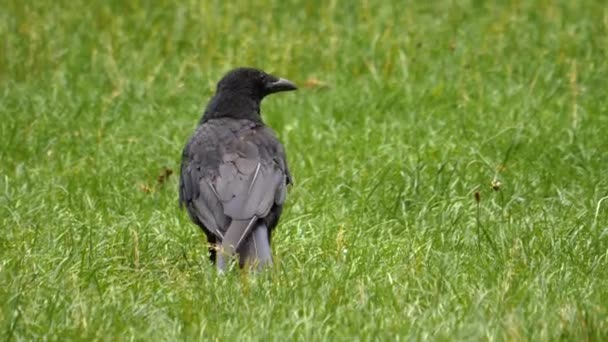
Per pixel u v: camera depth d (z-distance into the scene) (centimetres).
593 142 1496
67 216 1284
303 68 1833
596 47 1861
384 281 1079
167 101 1717
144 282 1105
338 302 1019
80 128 1587
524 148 1484
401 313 999
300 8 2028
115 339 962
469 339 943
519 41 1881
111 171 1445
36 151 1524
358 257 1154
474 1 2052
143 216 1315
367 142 1519
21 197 1351
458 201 1312
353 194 1369
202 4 1994
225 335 964
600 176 1399
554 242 1178
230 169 1163
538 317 982
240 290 1050
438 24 1958
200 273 1120
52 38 1908
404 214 1305
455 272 1102
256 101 1270
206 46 1875
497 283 1066
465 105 1636
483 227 1202
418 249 1168
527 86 1734
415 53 1845
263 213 1134
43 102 1677
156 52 1870
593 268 1128
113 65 1777
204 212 1152
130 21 1972
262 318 988
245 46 1861
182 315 1006
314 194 1376
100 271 1131
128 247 1203
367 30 1931
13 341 962
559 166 1438
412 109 1659
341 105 1666
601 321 967
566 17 1973
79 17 1978
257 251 1109
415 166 1419
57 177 1430
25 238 1221
